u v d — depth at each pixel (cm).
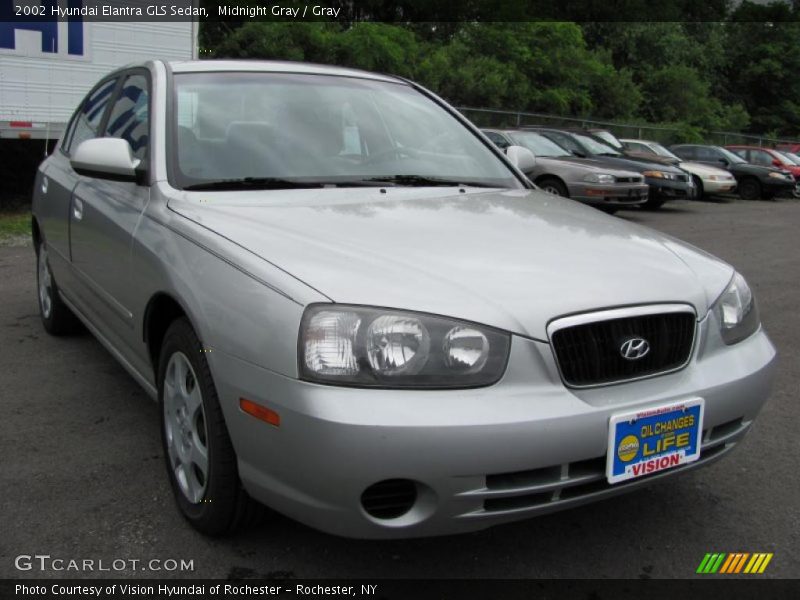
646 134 3356
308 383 209
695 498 307
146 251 286
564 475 223
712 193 1828
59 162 459
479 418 208
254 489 230
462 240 261
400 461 205
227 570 249
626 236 291
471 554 263
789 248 1059
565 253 259
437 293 222
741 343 270
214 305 239
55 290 468
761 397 267
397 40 2527
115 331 342
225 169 310
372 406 205
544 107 3134
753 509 300
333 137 345
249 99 344
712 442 254
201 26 2059
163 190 298
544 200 346
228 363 229
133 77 380
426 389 211
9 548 258
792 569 260
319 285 221
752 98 5434
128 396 394
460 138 393
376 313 213
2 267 705
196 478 265
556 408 217
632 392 233
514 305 223
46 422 360
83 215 370
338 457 205
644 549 270
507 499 220
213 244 254
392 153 355
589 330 228
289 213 279
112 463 320
